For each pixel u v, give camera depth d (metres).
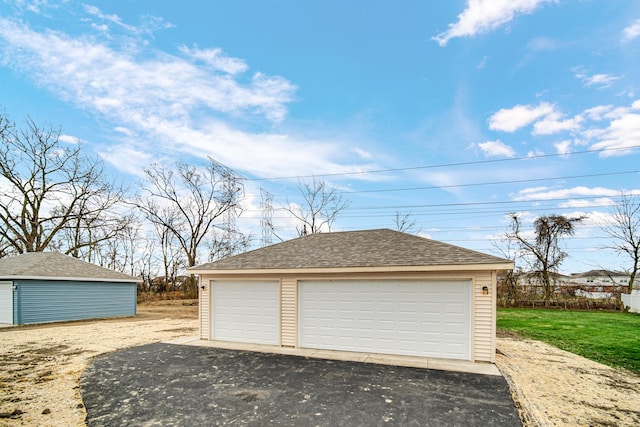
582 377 6.78
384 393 5.75
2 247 23.56
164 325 14.24
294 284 9.42
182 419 4.79
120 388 6.05
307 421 4.71
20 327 13.66
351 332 8.79
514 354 8.80
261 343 9.69
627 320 15.73
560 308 21.27
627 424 4.66
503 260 7.48
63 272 15.74
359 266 8.53
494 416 4.85
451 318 7.95
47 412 5.03
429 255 8.54
